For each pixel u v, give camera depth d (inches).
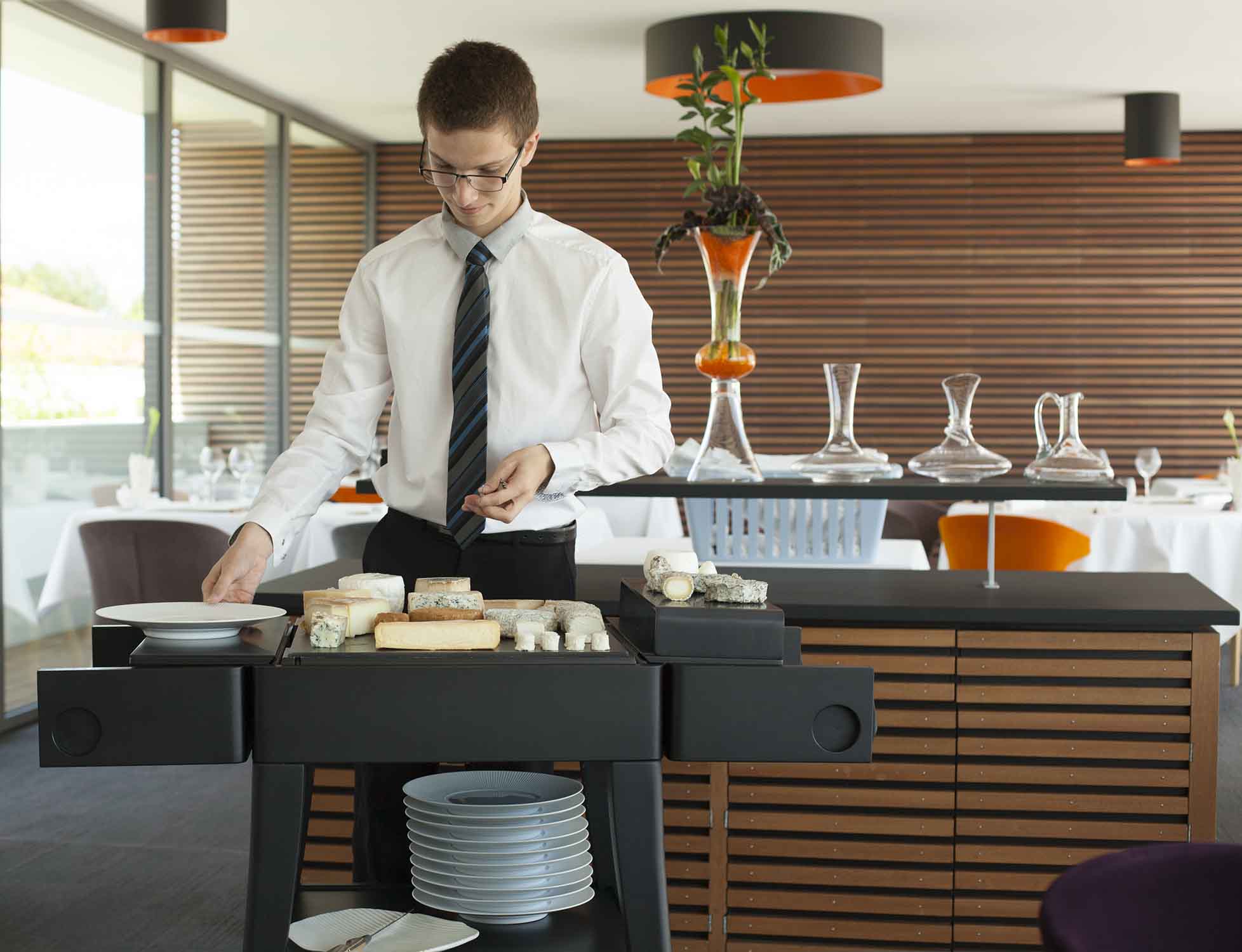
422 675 56.6
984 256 332.5
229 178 276.1
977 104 299.9
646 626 61.4
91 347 226.5
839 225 335.6
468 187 70.2
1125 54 254.5
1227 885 43.5
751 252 106.7
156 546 187.2
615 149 339.6
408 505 79.1
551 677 57.1
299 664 57.4
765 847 103.1
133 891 132.0
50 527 214.1
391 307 77.4
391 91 289.7
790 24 221.3
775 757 58.3
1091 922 41.4
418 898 69.3
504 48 70.2
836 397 106.7
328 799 104.0
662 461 75.6
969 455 104.4
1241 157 324.5
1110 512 207.2
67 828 152.6
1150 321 329.1
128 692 55.7
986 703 100.5
